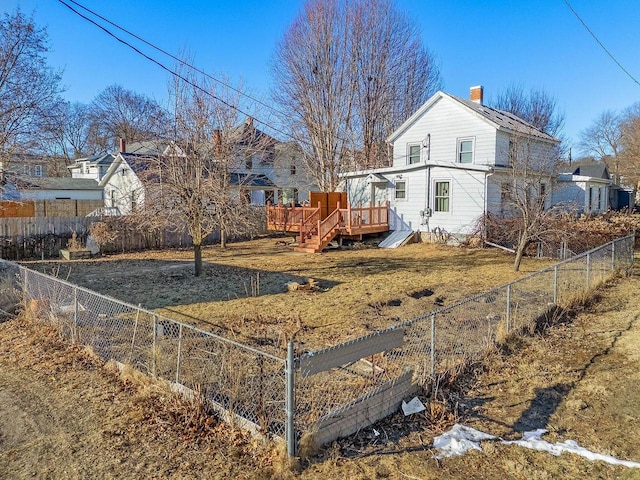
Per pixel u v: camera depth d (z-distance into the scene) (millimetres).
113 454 3850
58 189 34438
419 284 11359
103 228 18344
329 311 8680
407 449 3969
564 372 5781
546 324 7758
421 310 8773
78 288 6555
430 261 15305
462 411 4738
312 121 27172
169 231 19625
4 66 13703
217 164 14727
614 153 51562
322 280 12062
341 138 27703
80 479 3498
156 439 4090
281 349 6387
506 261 14953
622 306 8984
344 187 23891
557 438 4188
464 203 18609
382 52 28312
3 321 7938
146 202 12555
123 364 5562
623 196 37281
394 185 21125
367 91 28391
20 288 8852
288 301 9516
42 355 6234
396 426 4367
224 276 12664
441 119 21234
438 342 6609
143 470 3615
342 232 19469
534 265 14086
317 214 19797
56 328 7043
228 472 3594
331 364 3975
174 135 12680
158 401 4770
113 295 10086
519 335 7062
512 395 5141
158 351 5266
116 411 4609
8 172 14484
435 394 4785
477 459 3816
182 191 12203
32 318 7645
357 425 4195
